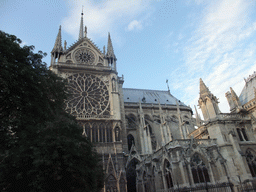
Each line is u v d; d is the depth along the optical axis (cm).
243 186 2808
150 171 4206
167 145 3588
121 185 4397
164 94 9181
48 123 2103
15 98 2028
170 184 3412
